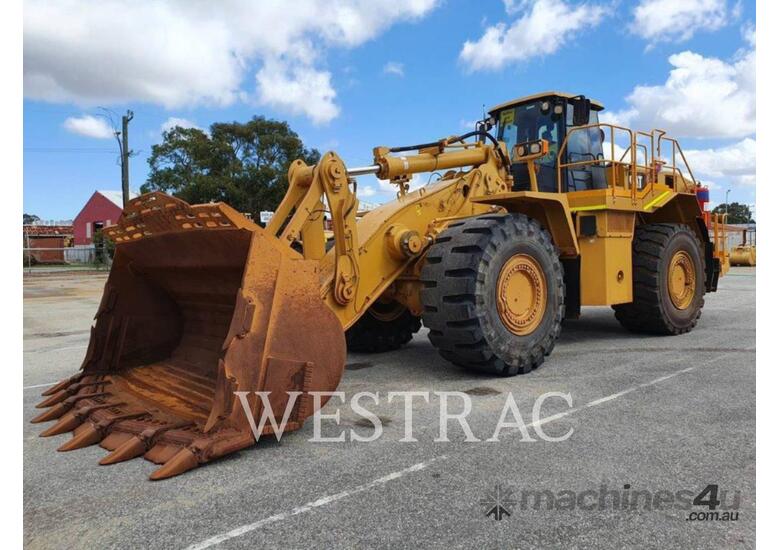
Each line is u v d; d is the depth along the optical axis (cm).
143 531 221
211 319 412
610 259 581
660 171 675
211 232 327
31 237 4344
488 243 436
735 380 443
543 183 625
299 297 315
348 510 235
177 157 2820
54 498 250
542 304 484
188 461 275
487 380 452
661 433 323
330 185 396
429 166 499
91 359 410
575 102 570
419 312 502
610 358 533
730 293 1180
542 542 210
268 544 210
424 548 206
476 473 271
